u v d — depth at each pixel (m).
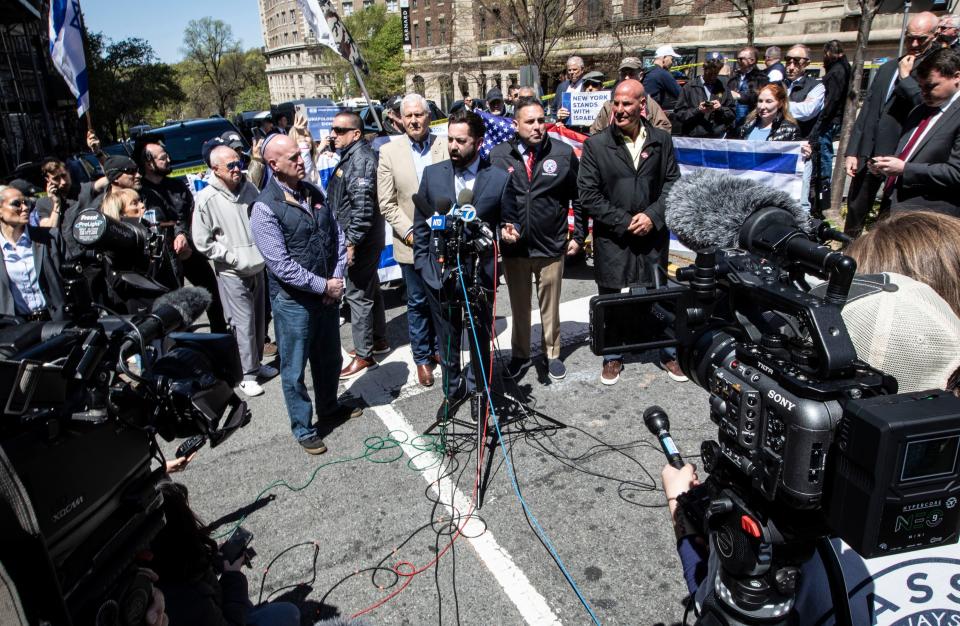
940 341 0.89
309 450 3.74
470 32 29.42
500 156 4.29
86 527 0.99
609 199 4.12
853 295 0.95
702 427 3.73
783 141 5.45
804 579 1.04
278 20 90.25
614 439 3.67
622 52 17.19
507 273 4.40
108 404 1.03
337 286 3.73
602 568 2.69
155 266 2.66
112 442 1.06
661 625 2.39
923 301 0.92
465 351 5.03
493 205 3.88
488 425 3.85
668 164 4.07
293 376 3.67
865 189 5.02
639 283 4.21
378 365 4.95
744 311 1.05
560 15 14.29
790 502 0.86
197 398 1.22
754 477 0.93
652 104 5.94
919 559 1.04
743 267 1.03
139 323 1.18
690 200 1.22
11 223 4.47
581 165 4.16
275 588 2.71
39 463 0.89
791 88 7.59
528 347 4.50
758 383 0.92
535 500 3.17
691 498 1.25
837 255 0.89
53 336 1.14
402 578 2.72
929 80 3.71
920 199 3.88
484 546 2.87
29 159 17.72
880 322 0.91
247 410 1.49
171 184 5.23
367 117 12.57
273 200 3.48
